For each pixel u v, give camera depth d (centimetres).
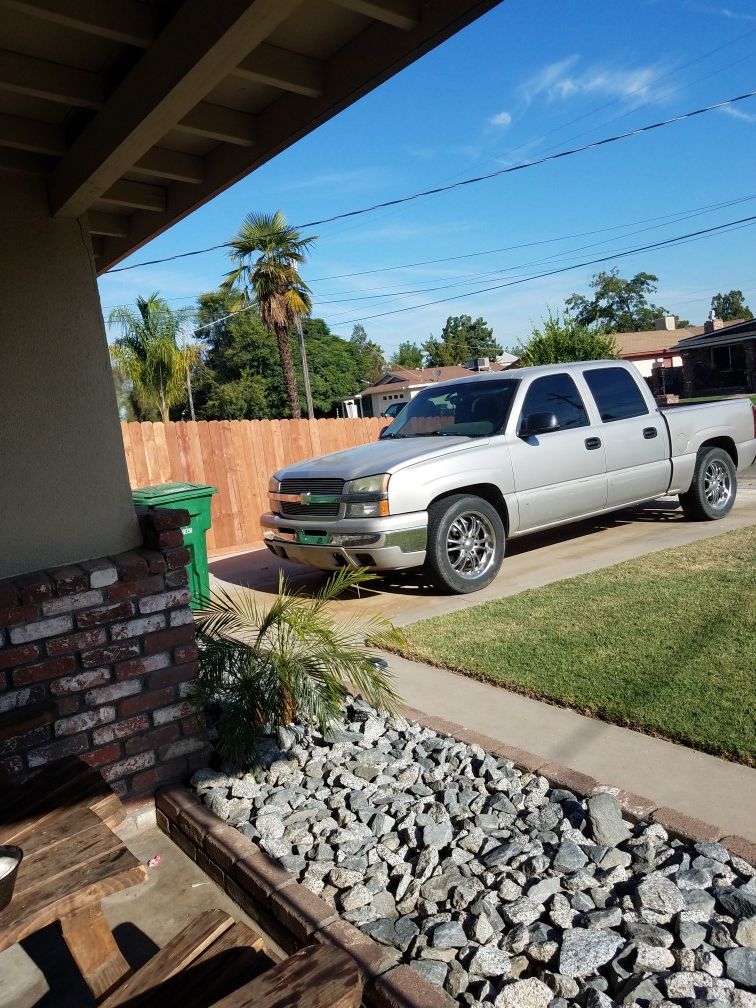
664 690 398
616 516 956
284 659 374
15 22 246
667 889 238
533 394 728
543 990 208
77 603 312
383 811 316
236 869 279
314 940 236
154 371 2853
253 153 326
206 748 355
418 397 823
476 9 226
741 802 294
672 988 201
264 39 241
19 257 318
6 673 299
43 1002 239
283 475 714
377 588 719
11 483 314
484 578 668
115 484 338
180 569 336
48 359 323
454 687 450
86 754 319
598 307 7138
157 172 349
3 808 257
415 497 630
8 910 192
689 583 593
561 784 319
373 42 260
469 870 267
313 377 5566
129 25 244
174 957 199
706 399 3772
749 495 1033
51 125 315
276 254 3444
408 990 210
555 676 435
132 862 212
